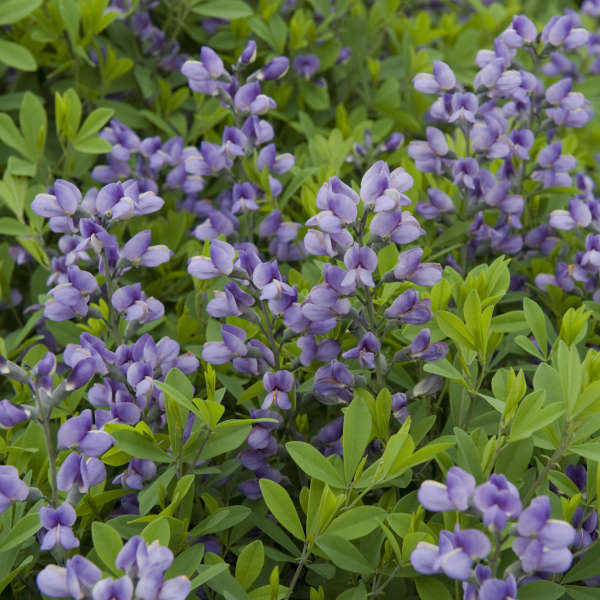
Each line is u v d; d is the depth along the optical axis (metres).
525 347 1.23
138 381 1.19
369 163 1.52
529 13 2.02
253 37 1.62
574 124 1.43
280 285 1.19
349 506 1.16
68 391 1.14
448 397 1.30
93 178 1.46
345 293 1.19
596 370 1.17
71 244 1.34
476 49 1.69
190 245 1.40
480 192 1.36
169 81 1.61
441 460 1.16
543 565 1.07
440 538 1.07
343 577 1.20
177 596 1.07
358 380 1.21
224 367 1.31
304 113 1.55
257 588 1.17
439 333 1.24
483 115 1.41
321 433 1.24
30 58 1.48
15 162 1.44
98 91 1.58
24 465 1.23
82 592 1.07
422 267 1.20
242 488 1.23
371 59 1.63
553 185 1.42
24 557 1.21
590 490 1.18
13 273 1.54
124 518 1.17
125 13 1.55
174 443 1.17
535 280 1.37
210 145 1.37
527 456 1.17
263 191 1.39
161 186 1.51
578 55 1.90
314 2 1.62
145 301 1.25
